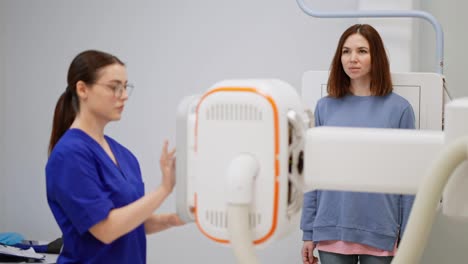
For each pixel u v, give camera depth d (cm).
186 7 342
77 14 360
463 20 303
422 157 63
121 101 171
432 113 242
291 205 68
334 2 318
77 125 174
